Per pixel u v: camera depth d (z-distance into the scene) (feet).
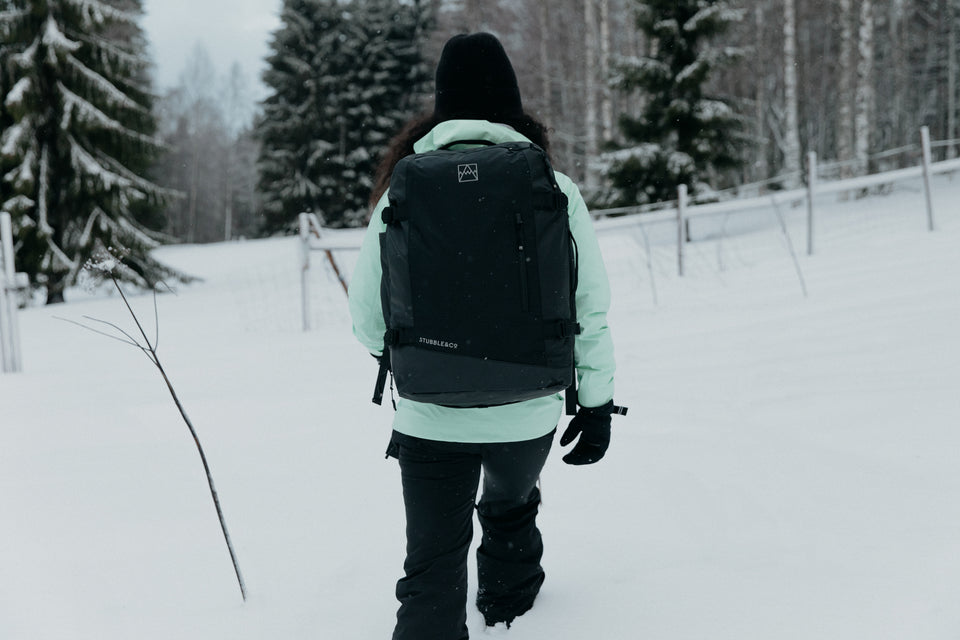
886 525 7.55
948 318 16.46
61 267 47.88
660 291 27.99
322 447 11.98
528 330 5.21
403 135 6.29
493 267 5.20
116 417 14.39
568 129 88.38
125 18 51.42
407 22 103.14
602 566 7.42
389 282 5.40
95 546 8.52
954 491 8.13
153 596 7.38
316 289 40.19
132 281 50.16
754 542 7.59
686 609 6.41
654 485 9.41
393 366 5.40
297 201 97.04
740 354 16.11
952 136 86.38
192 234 164.55
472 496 5.78
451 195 5.28
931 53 99.76
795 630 5.89
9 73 48.29
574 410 5.91
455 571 5.65
